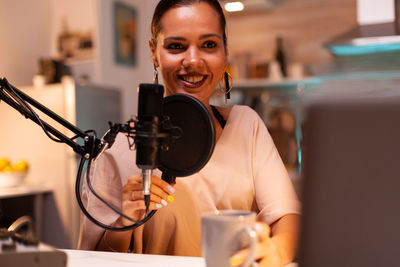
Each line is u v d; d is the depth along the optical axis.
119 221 1.03
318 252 0.47
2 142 3.59
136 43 4.54
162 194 0.84
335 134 0.46
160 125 0.72
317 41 4.10
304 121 0.47
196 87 1.15
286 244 0.78
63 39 4.27
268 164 1.21
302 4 4.15
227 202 1.20
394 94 0.44
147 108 0.71
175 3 1.13
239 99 4.14
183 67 1.13
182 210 1.18
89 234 1.12
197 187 1.20
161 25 1.14
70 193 3.42
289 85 4.05
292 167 3.68
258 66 4.07
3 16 3.86
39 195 3.35
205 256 0.64
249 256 0.60
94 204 1.14
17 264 0.62
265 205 1.14
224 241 0.62
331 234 0.46
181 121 0.80
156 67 1.24
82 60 4.17
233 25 4.39
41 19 4.23
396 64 3.56
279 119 3.96
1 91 0.76
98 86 3.71
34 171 3.52
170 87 1.17
